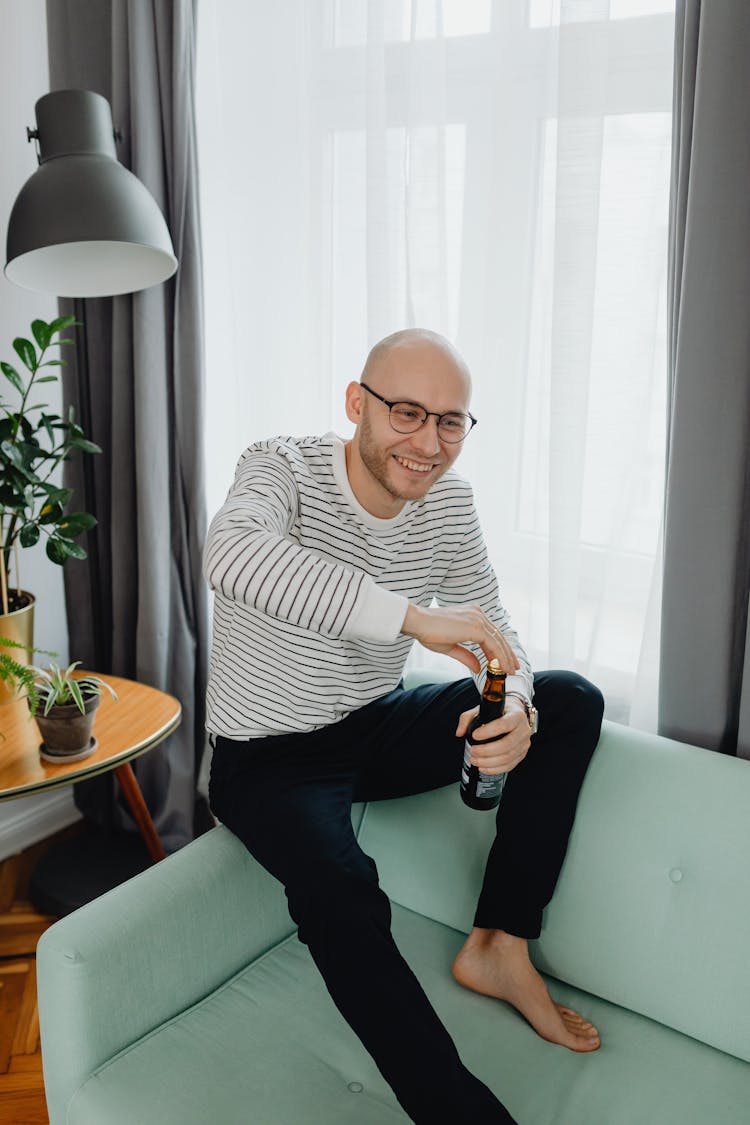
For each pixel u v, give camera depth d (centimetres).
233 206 205
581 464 164
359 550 137
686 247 137
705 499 144
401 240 181
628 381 164
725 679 150
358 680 145
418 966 145
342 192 193
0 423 189
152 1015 127
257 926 144
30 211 166
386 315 182
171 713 190
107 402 219
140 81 192
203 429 211
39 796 240
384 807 164
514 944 137
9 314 215
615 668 178
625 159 156
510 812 142
